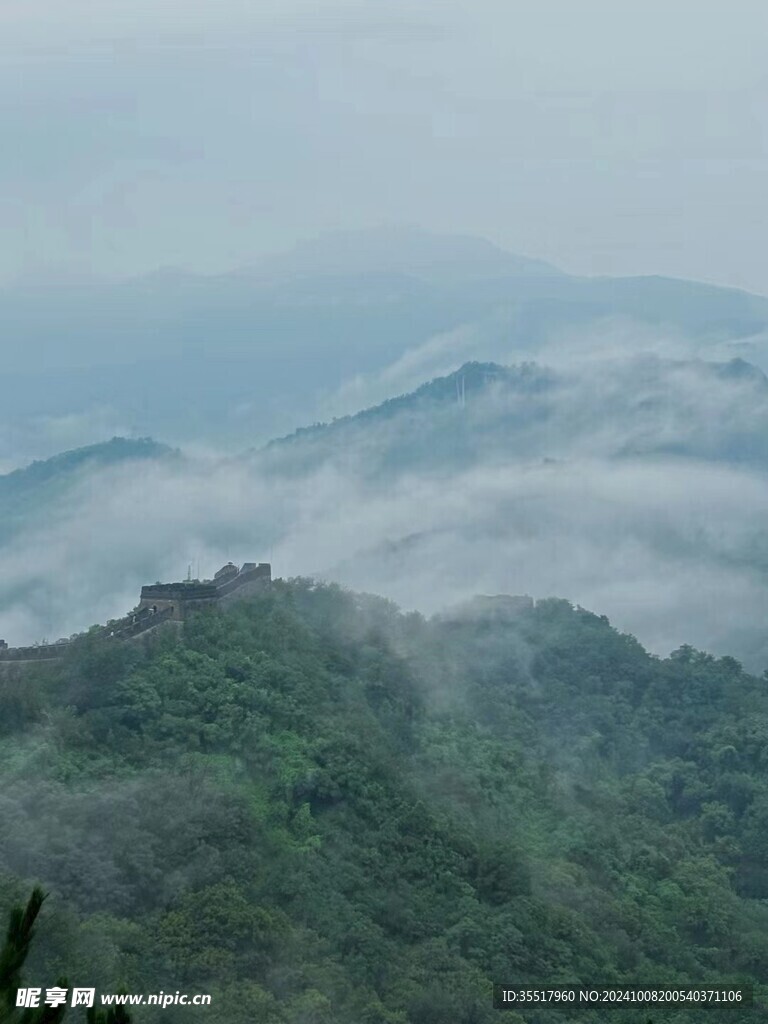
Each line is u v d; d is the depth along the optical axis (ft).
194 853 449.06
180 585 599.57
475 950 464.24
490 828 552.82
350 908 457.68
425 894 486.79
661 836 620.90
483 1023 428.97
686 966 518.37
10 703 495.82
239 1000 388.16
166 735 509.76
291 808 497.87
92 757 489.26
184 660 551.18
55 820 439.63
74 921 390.63
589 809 621.31
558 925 494.59
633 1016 466.29
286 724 534.78
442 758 593.01
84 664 530.27
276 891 448.65
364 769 525.34
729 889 600.39
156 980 391.86
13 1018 164.45
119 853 433.48
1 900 375.66
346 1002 410.11
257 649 575.79
